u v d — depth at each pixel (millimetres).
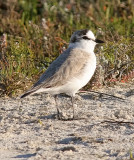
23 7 26281
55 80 13438
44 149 10742
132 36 20391
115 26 23156
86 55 14281
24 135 12133
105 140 11227
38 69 18406
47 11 25625
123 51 18641
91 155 10219
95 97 15891
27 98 16188
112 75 17688
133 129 12188
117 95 16047
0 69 17953
